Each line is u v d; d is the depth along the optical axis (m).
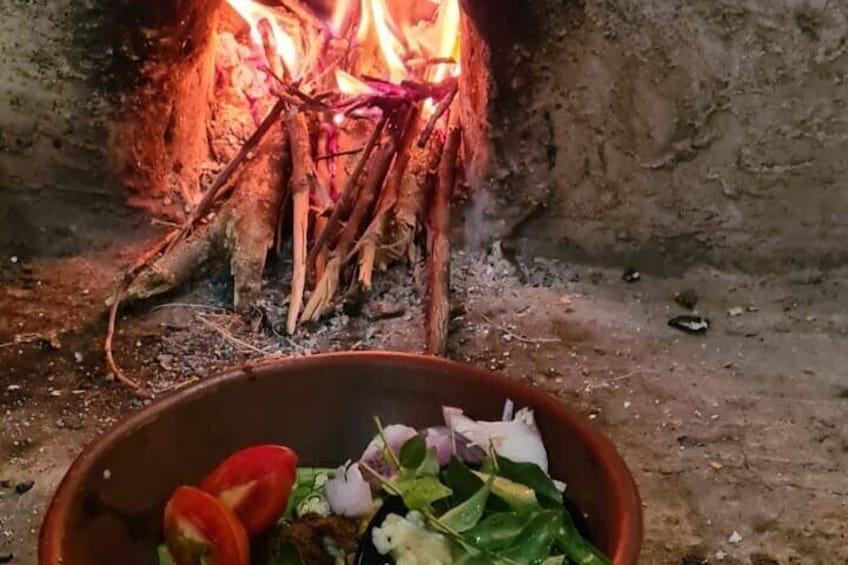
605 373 1.37
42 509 1.16
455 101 1.65
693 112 1.44
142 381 1.35
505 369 1.37
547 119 1.48
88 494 0.88
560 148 1.50
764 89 1.42
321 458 1.04
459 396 1.01
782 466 1.23
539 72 1.46
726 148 1.46
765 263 1.52
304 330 1.43
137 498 0.93
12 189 1.57
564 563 0.85
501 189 1.54
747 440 1.26
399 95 1.61
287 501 0.92
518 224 1.55
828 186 1.46
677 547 1.13
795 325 1.45
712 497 1.19
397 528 0.84
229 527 0.84
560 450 0.95
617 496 0.88
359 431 1.03
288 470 0.91
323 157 1.62
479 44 1.48
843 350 1.41
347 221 1.54
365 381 1.02
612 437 1.27
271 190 1.55
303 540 0.89
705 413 1.30
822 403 1.32
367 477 0.93
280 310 1.47
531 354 1.40
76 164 1.56
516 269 1.55
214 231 1.50
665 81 1.43
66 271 1.56
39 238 1.59
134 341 1.42
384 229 1.51
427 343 1.39
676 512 1.17
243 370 1.00
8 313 1.47
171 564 0.90
